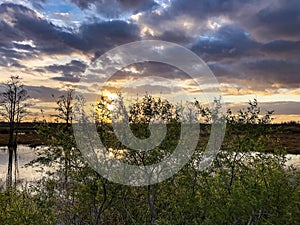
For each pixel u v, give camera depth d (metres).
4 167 37.50
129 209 12.55
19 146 63.03
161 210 12.08
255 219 9.20
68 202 12.34
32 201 11.75
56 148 11.48
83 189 11.20
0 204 11.96
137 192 12.34
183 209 10.35
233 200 9.04
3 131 76.12
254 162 10.48
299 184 9.22
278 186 8.96
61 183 12.18
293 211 8.97
